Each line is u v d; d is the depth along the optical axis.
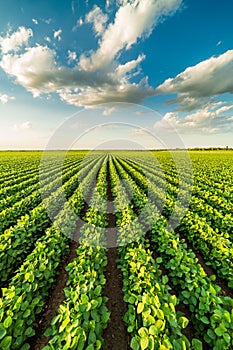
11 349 2.94
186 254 4.79
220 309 3.29
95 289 3.60
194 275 4.00
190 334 3.76
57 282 5.12
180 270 4.39
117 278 5.36
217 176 19.25
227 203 9.83
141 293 3.87
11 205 10.56
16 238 5.78
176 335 2.98
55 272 5.18
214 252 5.36
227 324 2.96
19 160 42.38
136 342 2.79
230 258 5.09
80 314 3.01
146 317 2.96
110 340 3.68
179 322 3.03
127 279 4.45
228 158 43.91
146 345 2.57
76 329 2.74
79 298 3.54
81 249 5.22
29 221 7.05
